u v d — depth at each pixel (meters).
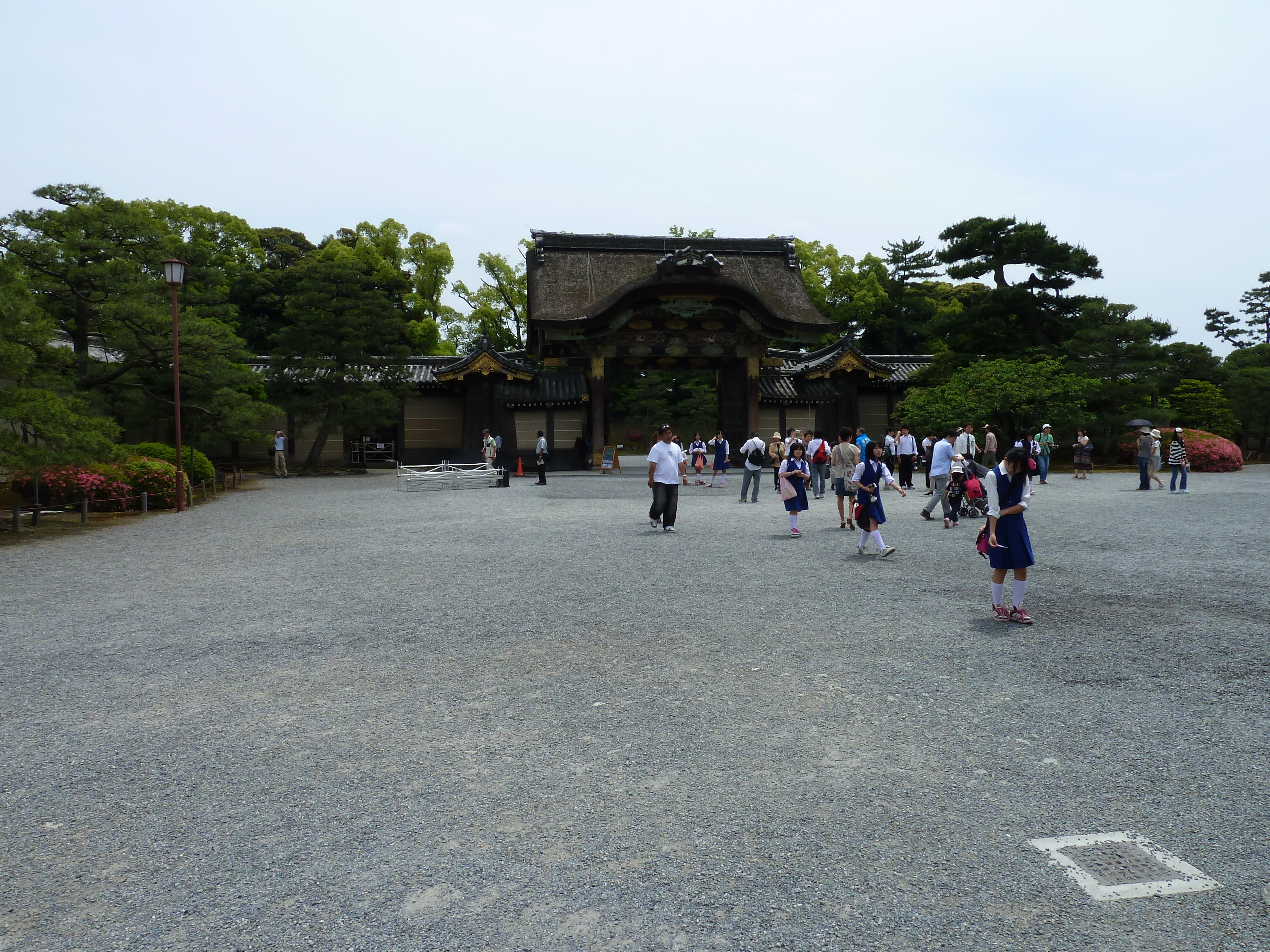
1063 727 4.76
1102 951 2.71
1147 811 3.70
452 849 3.45
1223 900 3.00
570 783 4.09
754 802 3.85
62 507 17.12
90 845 3.54
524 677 5.93
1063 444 34.91
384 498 23.14
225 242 54.59
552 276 37.75
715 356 37.19
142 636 7.31
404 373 39.56
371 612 8.14
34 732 4.95
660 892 3.10
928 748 4.48
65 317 24.92
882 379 42.28
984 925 2.86
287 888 3.16
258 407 26.67
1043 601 8.26
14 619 8.12
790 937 2.81
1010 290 36.75
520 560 11.29
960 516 15.98
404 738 4.75
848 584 9.23
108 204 24.27
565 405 39.62
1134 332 34.00
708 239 40.47
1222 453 32.22
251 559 11.88
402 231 61.00
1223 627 7.08
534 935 2.84
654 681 5.76
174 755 4.55
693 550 11.96
